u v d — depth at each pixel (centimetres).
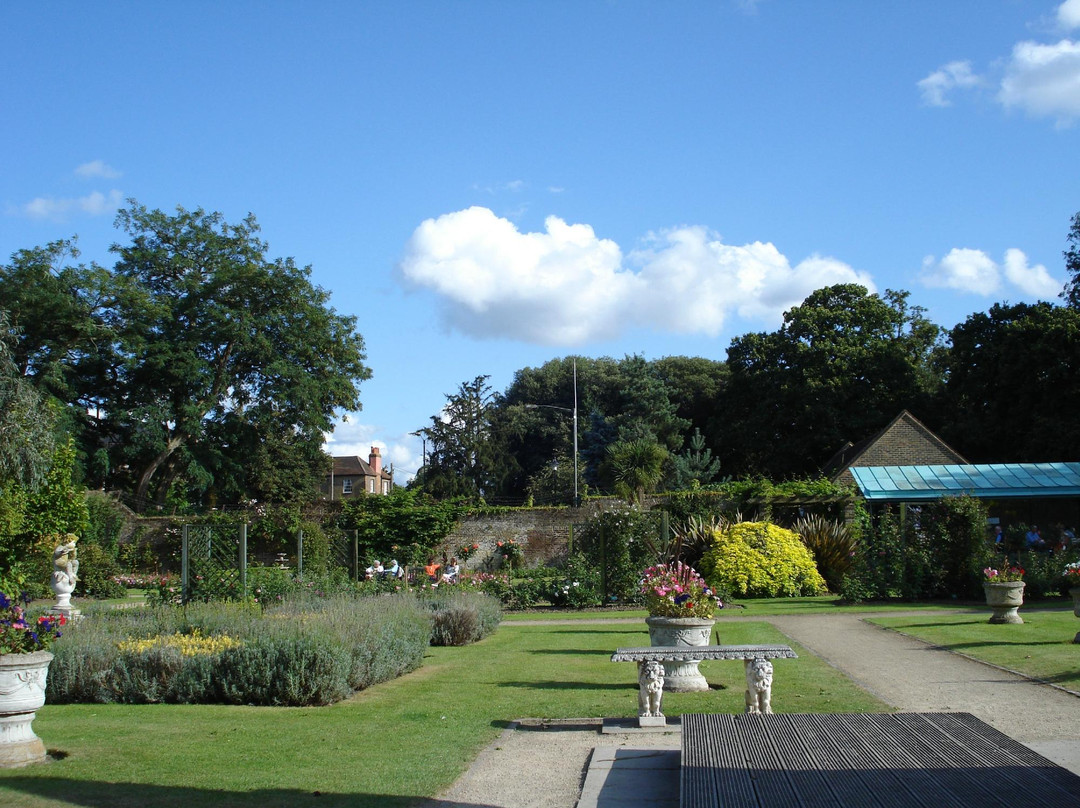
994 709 873
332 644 1051
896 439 3838
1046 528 3083
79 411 4341
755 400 5431
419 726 872
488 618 1716
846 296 5309
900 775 522
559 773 692
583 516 3619
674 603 1054
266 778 669
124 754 743
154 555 3681
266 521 3459
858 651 1341
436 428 7550
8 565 2644
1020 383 4319
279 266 4750
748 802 479
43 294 4097
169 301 4600
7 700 706
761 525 2609
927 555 2247
